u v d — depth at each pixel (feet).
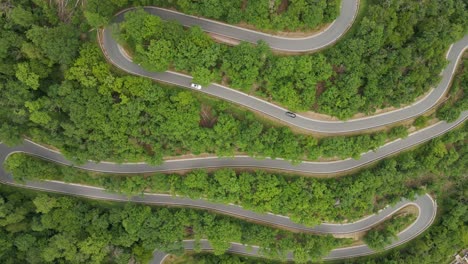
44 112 337.72
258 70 345.51
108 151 360.69
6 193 393.50
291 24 335.06
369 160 398.83
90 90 329.93
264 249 411.13
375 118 382.22
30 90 339.98
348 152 374.43
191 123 350.43
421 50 344.28
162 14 347.56
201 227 398.83
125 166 393.91
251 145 366.22
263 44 331.36
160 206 411.34
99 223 389.39
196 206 414.41
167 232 394.93
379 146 381.60
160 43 320.29
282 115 375.04
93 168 393.50
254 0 320.91
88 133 354.54
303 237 414.21
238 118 371.56
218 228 394.73
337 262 438.40
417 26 343.46
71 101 332.80
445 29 341.21
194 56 331.77
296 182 379.35
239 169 396.37
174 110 345.51
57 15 338.13
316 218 392.47
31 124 353.92
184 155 390.83
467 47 375.25
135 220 386.52
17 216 373.81
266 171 396.78
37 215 392.06
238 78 344.69
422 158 388.16
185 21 349.82
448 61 355.56
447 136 387.34
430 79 360.48
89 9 319.47
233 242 432.25
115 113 338.75
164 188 383.65
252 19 331.16
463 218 415.85
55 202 382.01
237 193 383.86
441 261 431.84
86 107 334.65
